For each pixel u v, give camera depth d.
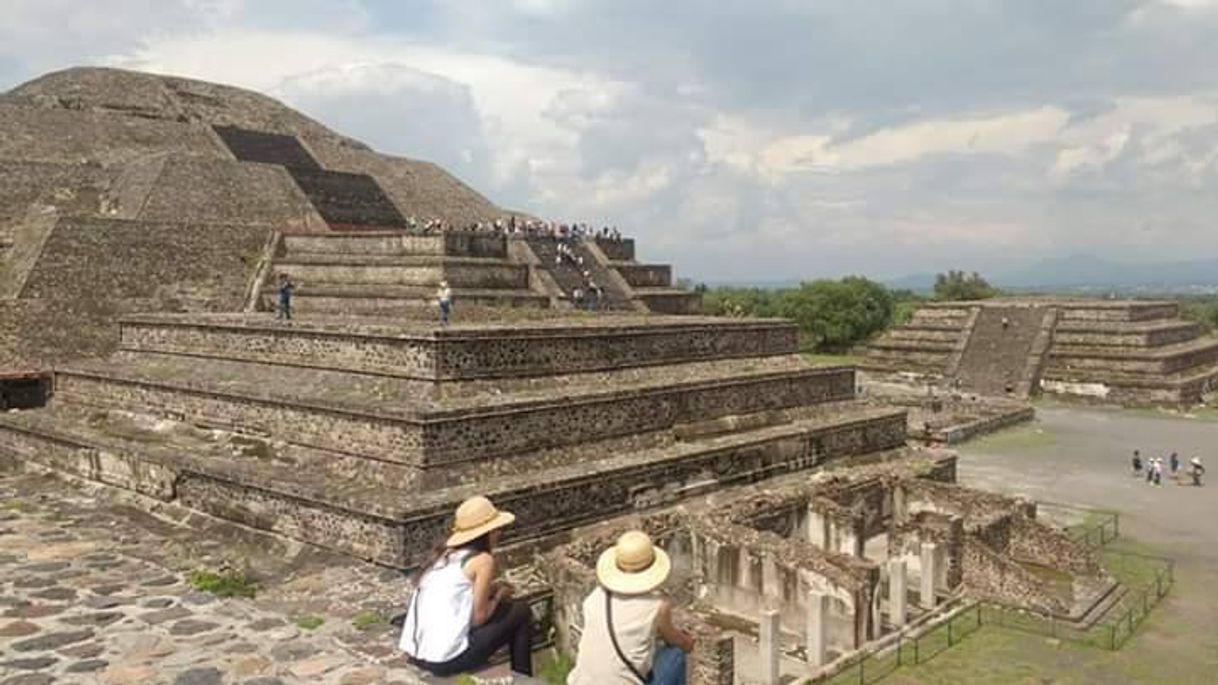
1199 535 29.42
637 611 8.08
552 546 19.70
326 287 38.84
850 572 19.59
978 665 18.78
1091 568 24.56
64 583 14.53
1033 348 64.94
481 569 9.44
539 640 16.88
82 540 17.78
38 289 36.34
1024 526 25.47
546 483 19.81
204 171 47.75
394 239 40.09
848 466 29.25
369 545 17.33
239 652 11.45
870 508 27.31
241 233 43.25
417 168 65.62
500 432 20.38
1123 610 22.28
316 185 53.56
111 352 36.06
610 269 45.44
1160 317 69.00
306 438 21.05
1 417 26.84
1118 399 60.44
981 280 103.62
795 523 24.12
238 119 64.44
